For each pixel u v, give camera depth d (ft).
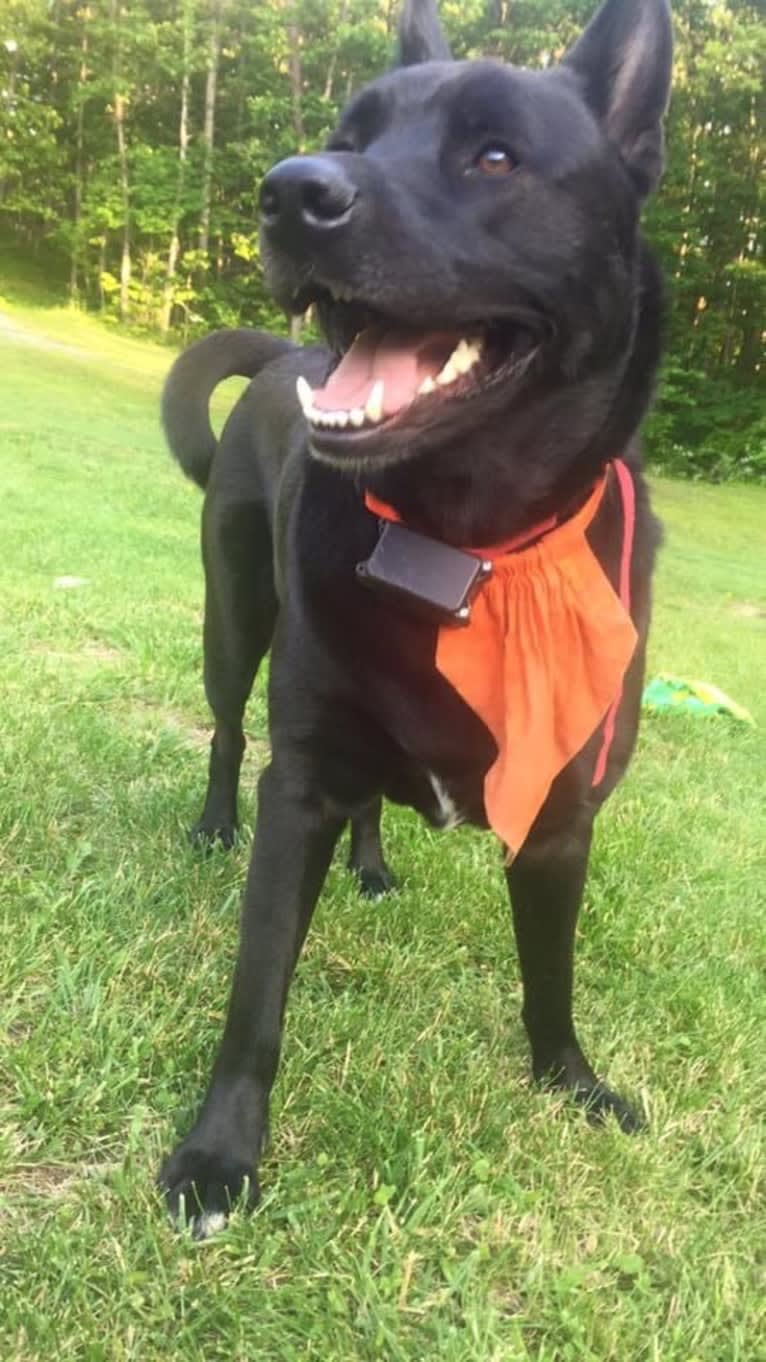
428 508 2.34
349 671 2.25
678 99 32.76
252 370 4.06
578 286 2.30
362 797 2.41
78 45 42.01
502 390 2.26
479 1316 1.90
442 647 2.25
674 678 7.93
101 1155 2.16
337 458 2.13
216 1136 2.16
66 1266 1.82
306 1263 1.97
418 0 2.85
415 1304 1.92
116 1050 2.37
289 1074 2.46
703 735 6.72
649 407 2.51
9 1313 1.73
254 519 3.44
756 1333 2.01
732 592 15.14
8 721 4.10
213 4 39.83
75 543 8.64
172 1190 2.08
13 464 13.66
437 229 2.15
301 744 2.33
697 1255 2.16
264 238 2.14
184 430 3.87
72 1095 2.23
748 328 34.88
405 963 3.02
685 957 3.41
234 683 3.59
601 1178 2.33
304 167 2.03
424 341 2.30
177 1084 2.39
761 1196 2.42
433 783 2.42
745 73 32.35
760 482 29.86
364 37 37.17
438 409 2.19
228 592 3.51
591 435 2.37
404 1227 2.08
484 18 35.12
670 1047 2.89
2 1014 2.44
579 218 2.30
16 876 3.03
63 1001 2.53
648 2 2.42
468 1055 2.68
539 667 2.31
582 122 2.35
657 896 3.81
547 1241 2.10
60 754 3.90
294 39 38.75
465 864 3.73
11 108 41.45
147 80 40.81
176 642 5.78
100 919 2.88
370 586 2.19
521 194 2.23
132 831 3.52
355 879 3.52
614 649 2.35
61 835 3.37
